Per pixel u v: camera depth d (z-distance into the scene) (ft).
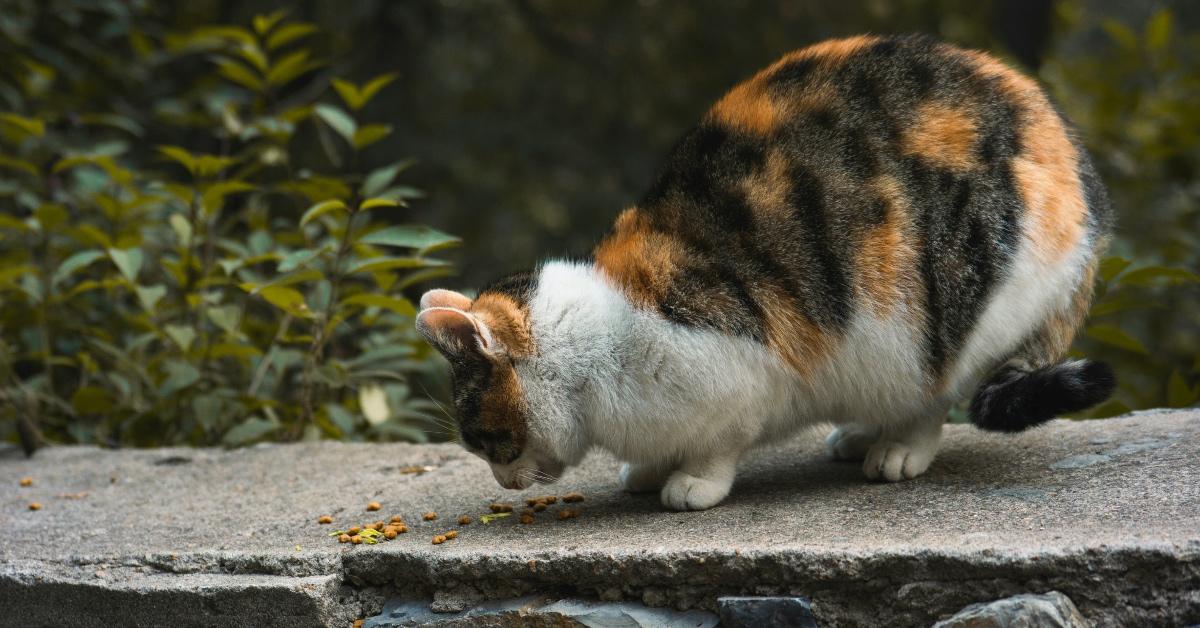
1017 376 11.34
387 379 21.48
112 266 19.60
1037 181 11.59
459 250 35.60
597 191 38.22
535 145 38.32
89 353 19.79
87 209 21.47
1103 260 15.05
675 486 11.80
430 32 36.91
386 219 32.58
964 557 9.01
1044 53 35.19
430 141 36.83
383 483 14.21
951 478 11.83
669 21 40.16
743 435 11.69
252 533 12.43
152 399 18.99
